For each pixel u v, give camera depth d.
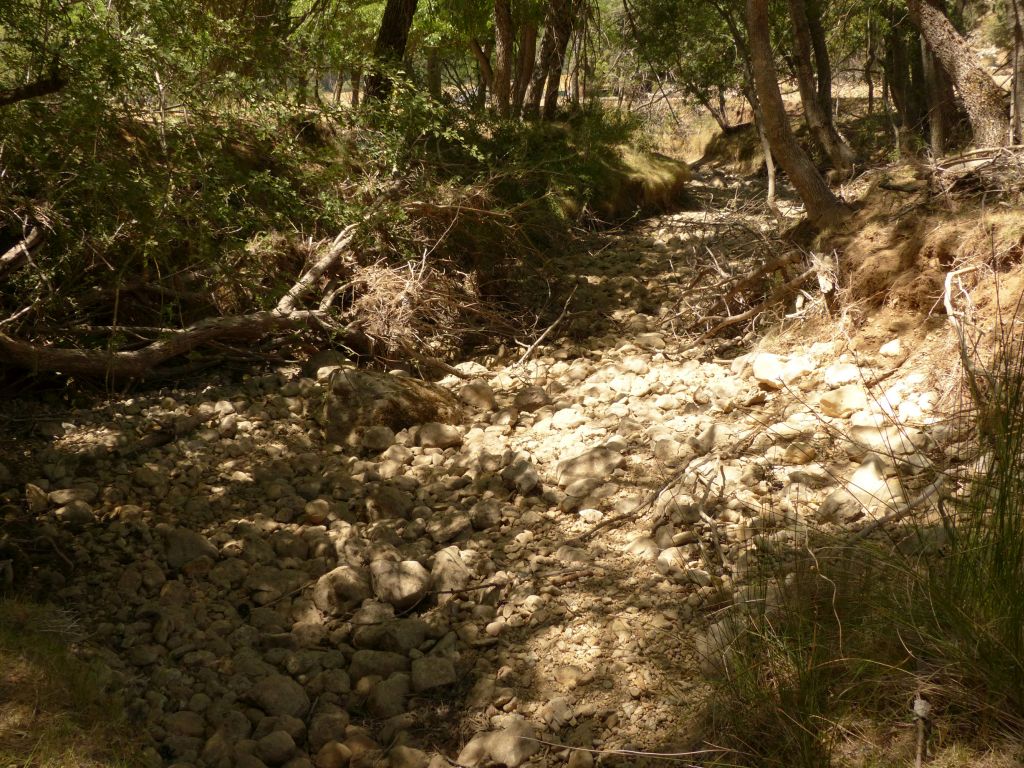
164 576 4.59
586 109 14.81
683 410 6.41
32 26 4.79
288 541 4.91
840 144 14.46
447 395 6.72
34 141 5.20
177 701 3.78
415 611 4.41
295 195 6.90
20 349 5.84
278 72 6.56
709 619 4.02
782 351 6.95
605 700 3.67
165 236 5.83
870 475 4.60
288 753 3.52
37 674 3.54
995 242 6.07
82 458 5.69
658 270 10.99
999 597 3.12
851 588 3.64
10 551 4.59
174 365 7.22
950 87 13.84
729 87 23.56
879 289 6.59
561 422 6.41
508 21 14.73
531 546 4.82
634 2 17.42
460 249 9.24
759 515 4.72
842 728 3.07
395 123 7.70
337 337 7.70
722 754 3.20
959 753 2.88
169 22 5.56
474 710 3.75
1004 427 3.55
